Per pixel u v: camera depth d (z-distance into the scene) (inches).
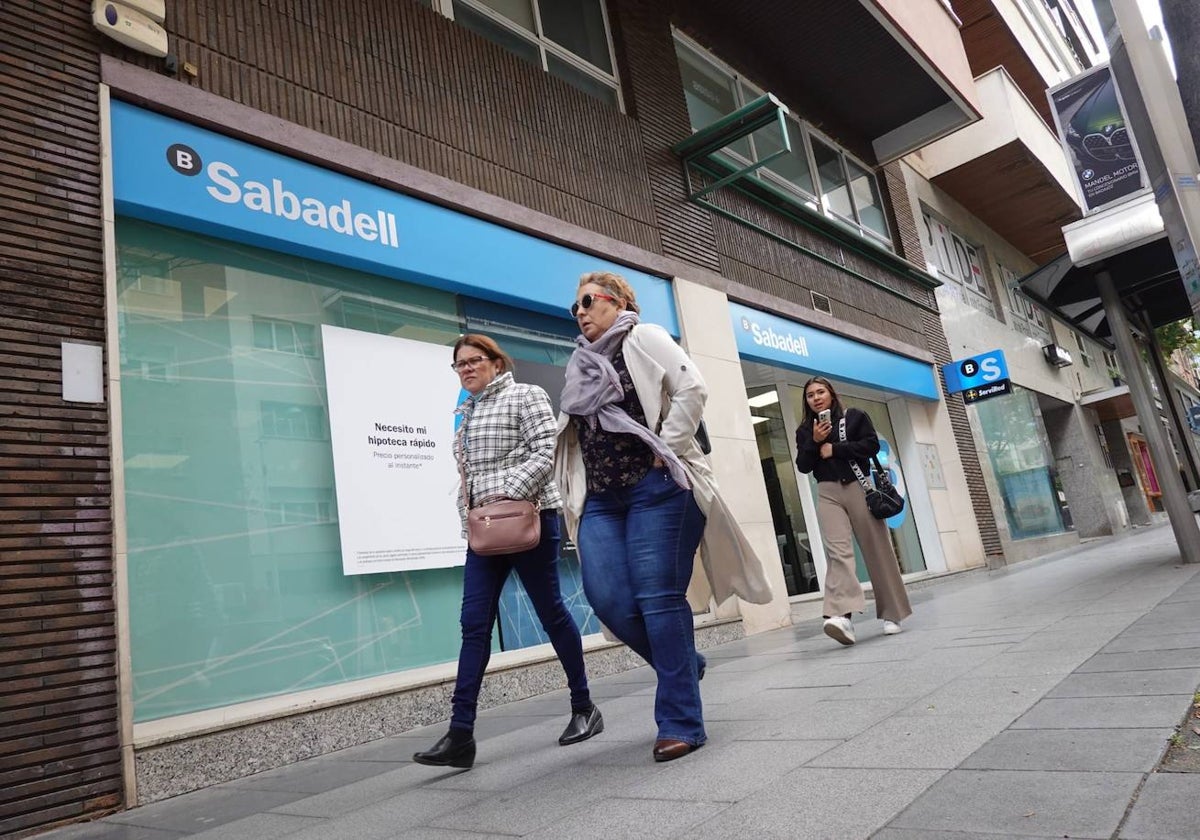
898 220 563.8
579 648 140.6
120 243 177.6
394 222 230.4
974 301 685.3
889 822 71.7
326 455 204.4
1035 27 810.2
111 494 155.8
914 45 438.9
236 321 194.5
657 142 353.1
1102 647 143.0
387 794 119.5
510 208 267.0
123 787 142.4
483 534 130.4
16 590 139.4
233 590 177.8
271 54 212.8
